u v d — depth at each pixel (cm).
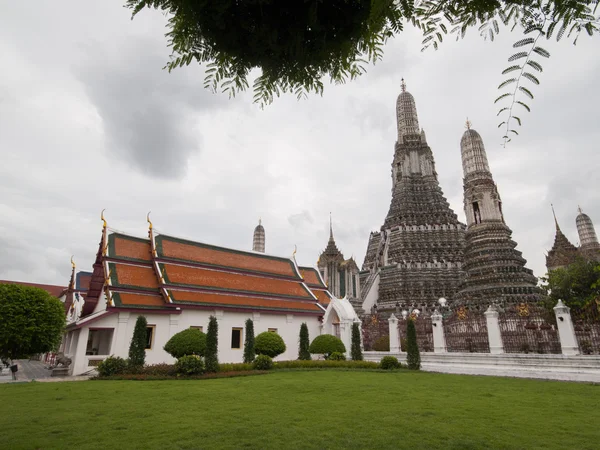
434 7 251
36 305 2077
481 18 242
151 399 1163
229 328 2703
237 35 316
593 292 2494
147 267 2684
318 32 314
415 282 5162
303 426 822
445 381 1606
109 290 2327
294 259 3803
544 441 705
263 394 1252
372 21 281
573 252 5119
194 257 2967
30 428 820
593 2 218
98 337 2738
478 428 800
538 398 1166
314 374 1919
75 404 1089
